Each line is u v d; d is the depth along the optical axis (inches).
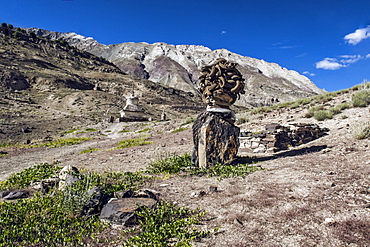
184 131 1035.3
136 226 176.7
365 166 249.6
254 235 147.0
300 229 146.1
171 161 402.0
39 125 1477.6
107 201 208.8
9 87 2815.0
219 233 155.7
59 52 5915.4
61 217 196.2
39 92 2972.4
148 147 700.0
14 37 5393.7
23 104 2273.6
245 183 257.4
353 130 439.5
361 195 178.9
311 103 879.7
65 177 274.4
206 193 237.5
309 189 208.4
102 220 185.8
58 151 771.4
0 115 1557.6
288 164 319.9
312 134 492.1
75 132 1350.9
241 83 382.9
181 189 261.7
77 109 2411.4
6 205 228.5
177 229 165.6
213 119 363.3
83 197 207.3
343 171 245.0
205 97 386.6
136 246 149.5
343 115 597.0
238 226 160.9
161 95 4773.6
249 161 379.6
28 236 167.8
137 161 492.4
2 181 375.9
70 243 159.3
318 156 336.5
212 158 356.2
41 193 278.2
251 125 753.0
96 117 2087.8
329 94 930.7
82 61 6048.2
